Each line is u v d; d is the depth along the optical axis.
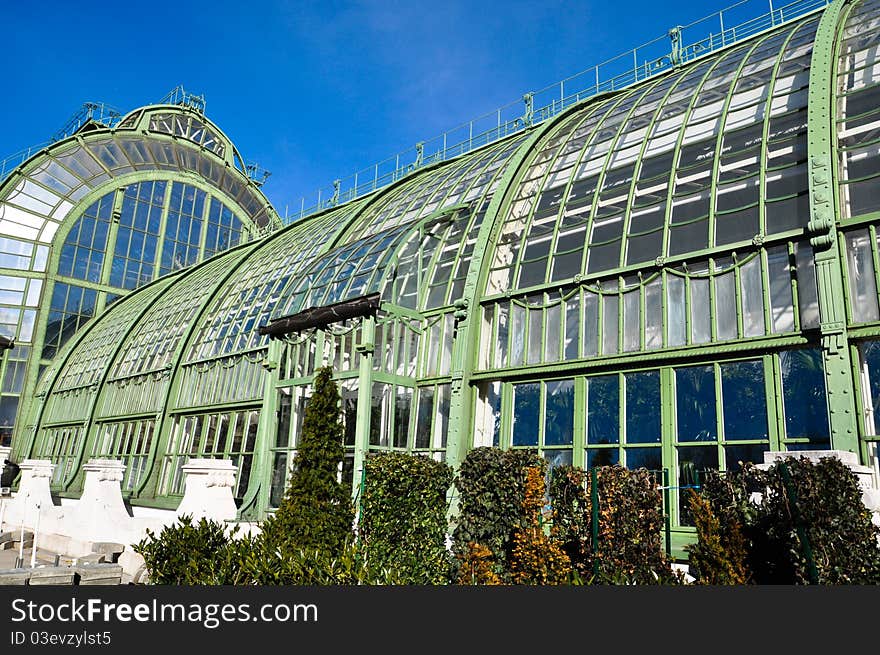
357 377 15.68
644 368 13.02
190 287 31.48
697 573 8.74
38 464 22.89
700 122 15.40
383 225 23.05
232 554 10.02
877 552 7.46
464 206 19.27
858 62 13.54
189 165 47.72
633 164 15.93
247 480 19.84
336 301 18.69
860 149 12.09
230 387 22.55
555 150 19.25
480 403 15.59
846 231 11.41
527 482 10.52
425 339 17.22
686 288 12.92
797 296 11.46
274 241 30.91
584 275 14.60
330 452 12.16
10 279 37.91
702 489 10.27
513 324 15.63
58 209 40.41
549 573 9.62
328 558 9.20
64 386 34.03
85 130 44.47
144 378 27.34
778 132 13.52
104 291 41.00
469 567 10.35
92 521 17.73
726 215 13.10
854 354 10.73
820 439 10.52
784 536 8.04
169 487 23.22
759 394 11.47
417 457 12.65
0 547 19.61
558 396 14.27
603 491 9.59
